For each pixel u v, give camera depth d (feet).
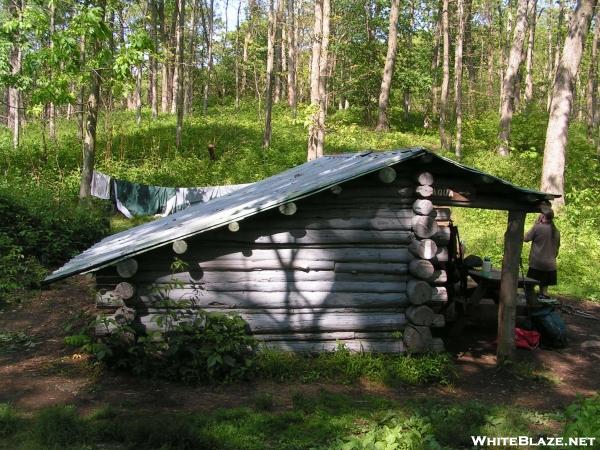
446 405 19.88
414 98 138.92
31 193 49.06
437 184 24.49
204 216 26.14
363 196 23.99
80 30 46.80
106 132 79.46
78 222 45.50
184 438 15.80
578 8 54.60
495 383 23.49
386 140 91.25
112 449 15.56
